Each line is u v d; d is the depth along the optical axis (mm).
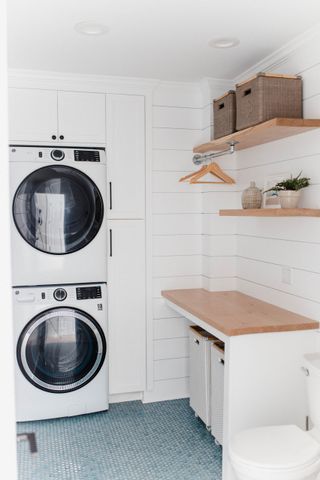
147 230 3732
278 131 2736
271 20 2516
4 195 547
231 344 2512
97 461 2881
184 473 2746
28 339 3314
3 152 545
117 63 3246
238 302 3283
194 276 3891
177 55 3086
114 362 3697
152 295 3777
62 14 2434
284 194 2668
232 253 3777
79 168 3408
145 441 3133
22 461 2881
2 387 564
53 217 3359
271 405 2594
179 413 3580
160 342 3811
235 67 3332
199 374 3314
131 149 3664
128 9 2375
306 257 2789
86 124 3557
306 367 2395
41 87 3457
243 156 3625
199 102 3832
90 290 3451
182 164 3816
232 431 2547
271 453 2098
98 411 3549
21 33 2701
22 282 3334
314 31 2611
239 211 3012
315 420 2336
